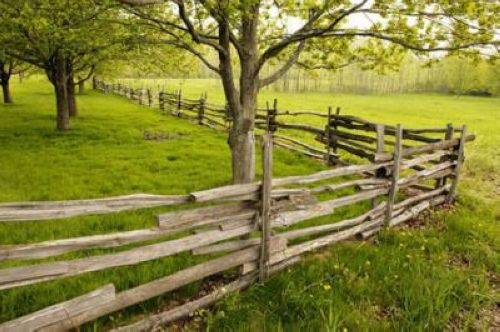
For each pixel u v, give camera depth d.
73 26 7.65
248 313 3.38
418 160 6.20
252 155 7.05
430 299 3.57
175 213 3.23
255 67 6.49
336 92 72.00
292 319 3.31
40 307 3.38
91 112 21.28
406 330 3.30
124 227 5.32
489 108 38.84
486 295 3.88
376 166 5.28
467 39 5.51
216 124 16.92
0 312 3.31
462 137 7.05
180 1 5.15
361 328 3.23
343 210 6.29
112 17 8.05
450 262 4.72
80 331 3.06
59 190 7.14
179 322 3.35
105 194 7.08
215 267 3.60
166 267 4.10
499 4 4.96
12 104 24.06
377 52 7.21
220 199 3.47
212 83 72.50
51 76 14.20
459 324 3.50
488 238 5.42
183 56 12.05
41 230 5.07
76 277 3.82
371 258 4.57
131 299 3.10
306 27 5.95
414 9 5.14
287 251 4.19
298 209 4.24
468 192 8.09
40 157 9.97
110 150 11.19
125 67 23.67
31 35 10.52
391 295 3.79
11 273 2.46
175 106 22.20
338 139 9.75
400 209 6.09
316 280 3.94
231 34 6.20
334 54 7.74
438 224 5.95
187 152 11.11
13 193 6.83
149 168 9.20
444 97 59.91
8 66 24.58
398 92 75.75
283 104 36.88
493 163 10.69
